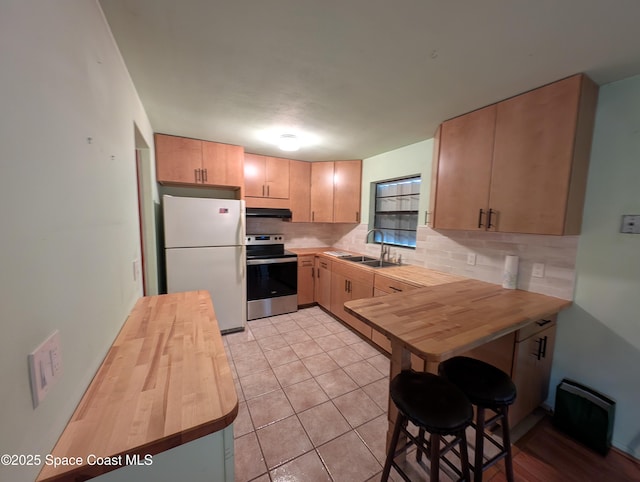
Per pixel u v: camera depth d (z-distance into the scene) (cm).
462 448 110
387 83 159
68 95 72
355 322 300
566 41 117
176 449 67
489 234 216
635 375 150
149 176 224
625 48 121
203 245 280
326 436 162
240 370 229
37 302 56
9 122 48
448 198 212
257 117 215
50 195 62
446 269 254
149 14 105
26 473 50
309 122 225
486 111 184
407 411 103
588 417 156
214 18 108
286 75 152
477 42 120
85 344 80
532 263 189
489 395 115
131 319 133
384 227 352
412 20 107
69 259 71
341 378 219
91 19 91
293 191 374
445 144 214
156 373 87
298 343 278
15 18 50
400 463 143
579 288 168
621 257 153
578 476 140
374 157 347
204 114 210
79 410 70
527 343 160
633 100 145
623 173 150
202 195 332
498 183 177
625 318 153
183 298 167
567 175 146
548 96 153
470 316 140
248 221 386
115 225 116
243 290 306
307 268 382
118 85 125
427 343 111
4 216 46
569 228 154
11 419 47
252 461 145
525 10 100
